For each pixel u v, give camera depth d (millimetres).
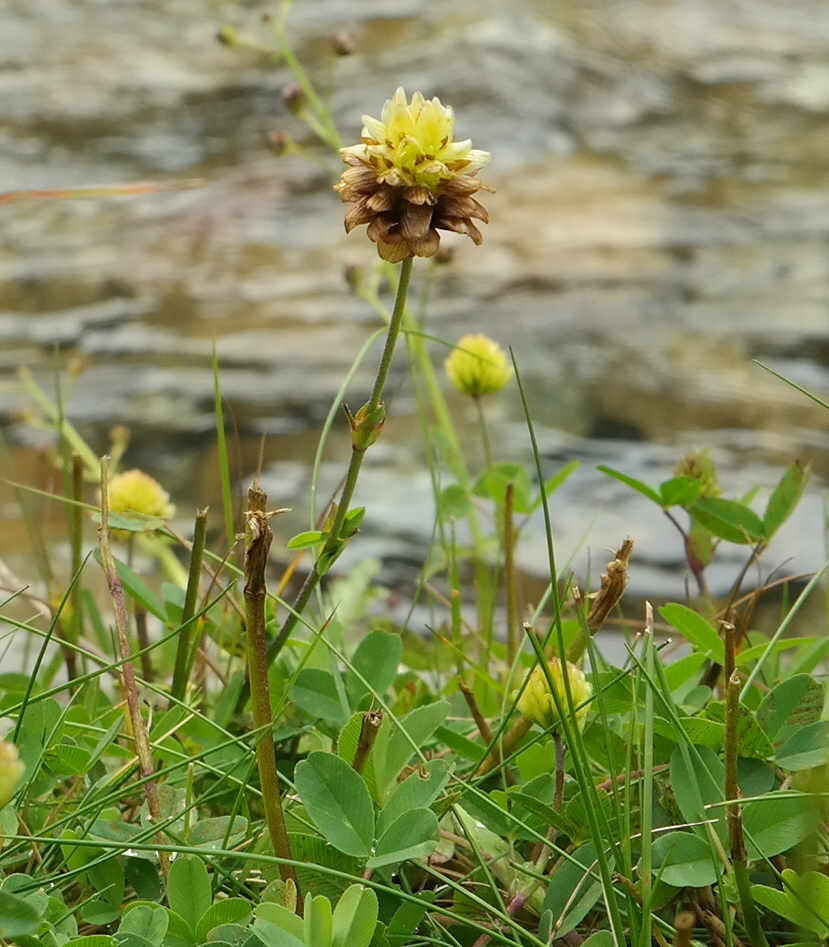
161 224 10000
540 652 1409
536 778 1640
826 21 15000
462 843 1633
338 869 1503
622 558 1582
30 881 1406
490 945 1508
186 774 1814
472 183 1445
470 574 5164
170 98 12547
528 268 8898
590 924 1557
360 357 2111
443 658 2699
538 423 7004
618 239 9414
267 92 12531
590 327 8008
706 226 9781
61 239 9766
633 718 1511
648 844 1349
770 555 5395
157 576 4879
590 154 11195
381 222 1447
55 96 12508
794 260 9070
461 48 12898
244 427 6910
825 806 1464
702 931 1529
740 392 7215
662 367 7512
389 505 5938
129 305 8602
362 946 1311
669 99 12461
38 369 7758
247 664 1900
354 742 1623
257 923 1300
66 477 2547
